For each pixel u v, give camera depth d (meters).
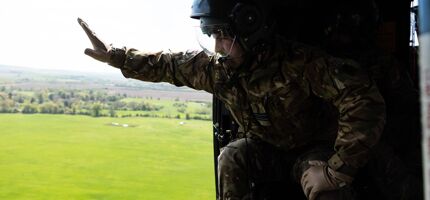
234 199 2.35
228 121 2.76
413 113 2.50
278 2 2.50
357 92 1.83
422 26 0.64
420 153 2.50
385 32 2.89
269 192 2.43
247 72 2.08
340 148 1.87
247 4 2.01
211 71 2.23
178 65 2.31
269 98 2.10
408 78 2.55
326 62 1.92
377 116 1.82
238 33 2.01
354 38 2.48
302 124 2.16
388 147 2.37
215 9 2.02
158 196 7.44
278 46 2.03
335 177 1.90
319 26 2.55
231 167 2.36
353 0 2.48
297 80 2.02
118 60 2.35
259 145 2.37
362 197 2.33
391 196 2.31
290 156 2.32
